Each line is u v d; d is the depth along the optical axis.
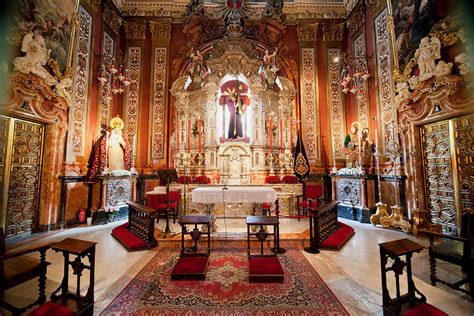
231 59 9.05
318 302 2.85
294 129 9.14
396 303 2.46
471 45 4.61
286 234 5.36
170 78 9.36
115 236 5.39
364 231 5.91
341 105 9.10
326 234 5.11
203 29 9.64
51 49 5.92
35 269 2.68
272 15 9.52
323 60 9.47
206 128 8.77
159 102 9.13
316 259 4.19
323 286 3.23
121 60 8.80
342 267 3.85
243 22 9.62
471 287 2.90
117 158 7.93
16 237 5.42
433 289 3.16
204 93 8.92
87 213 7.00
